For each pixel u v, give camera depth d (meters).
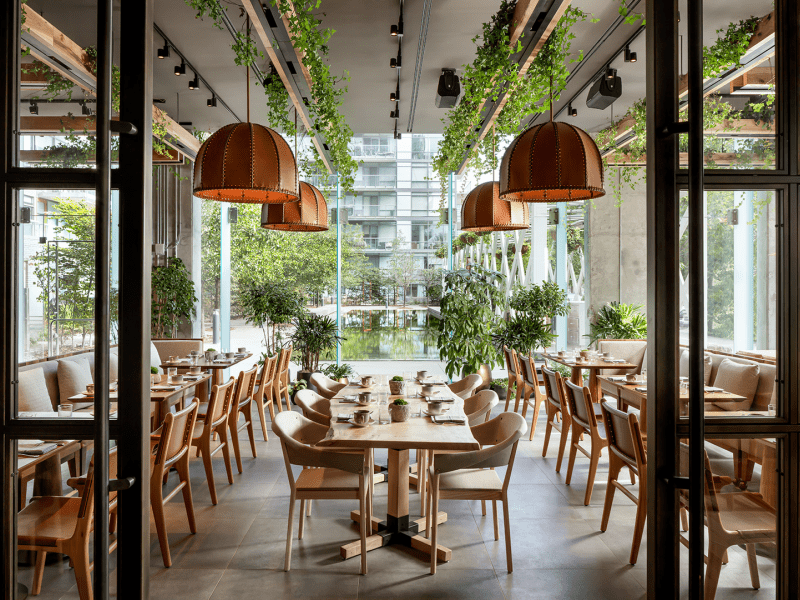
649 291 2.08
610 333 8.82
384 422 3.58
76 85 2.19
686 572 2.06
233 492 4.55
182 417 3.50
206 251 9.79
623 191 9.30
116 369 1.98
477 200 4.98
